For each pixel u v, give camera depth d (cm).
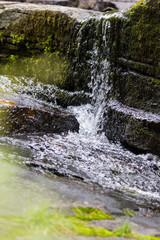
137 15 624
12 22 860
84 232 229
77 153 512
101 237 227
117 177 443
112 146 600
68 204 283
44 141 550
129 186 420
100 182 406
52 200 285
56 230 219
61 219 238
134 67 630
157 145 553
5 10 873
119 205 324
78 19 761
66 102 761
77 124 675
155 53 595
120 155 544
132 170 481
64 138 595
